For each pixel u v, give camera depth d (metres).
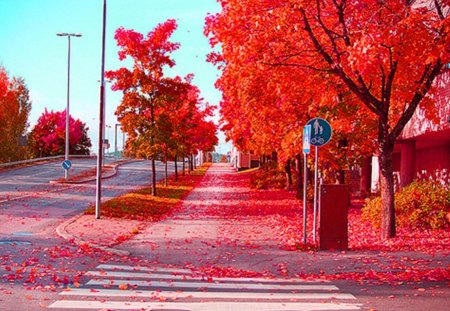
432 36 14.16
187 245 16.20
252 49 16.17
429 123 21.75
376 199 20.97
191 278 11.14
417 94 15.95
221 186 51.03
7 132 68.06
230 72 17.81
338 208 14.82
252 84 18.12
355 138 22.62
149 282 10.47
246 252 14.83
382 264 12.48
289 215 25.42
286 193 40.25
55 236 17.75
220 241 17.02
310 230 19.69
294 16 15.45
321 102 19.30
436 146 30.84
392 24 14.94
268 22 15.82
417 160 35.22
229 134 35.78
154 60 35.00
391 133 16.41
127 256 14.20
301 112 22.56
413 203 18.62
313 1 15.90
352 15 16.31
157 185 48.56
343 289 9.95
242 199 36.25
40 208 27.23
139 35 35.03
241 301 8.84
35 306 8.26
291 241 16.75
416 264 12.37
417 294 9.31
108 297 8.97
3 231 18.72
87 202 31.28
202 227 20.98
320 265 12.68
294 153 23.31
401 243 15.46
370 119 22.02
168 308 8.27
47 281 10.23
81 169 63.25
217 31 17.06
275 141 25.70
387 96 16.11
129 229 19.81
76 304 8.42
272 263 13.13
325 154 22.84
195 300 8.89
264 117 23.53
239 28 16.52
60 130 91.88
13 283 9.96
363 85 15.97
